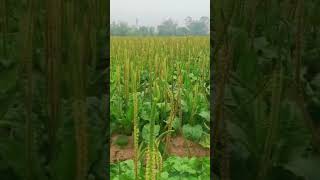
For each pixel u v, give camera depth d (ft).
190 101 16.93
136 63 26.35
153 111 5.62
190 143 14.57
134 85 15.25
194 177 9.18
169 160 10.11
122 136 15.12
